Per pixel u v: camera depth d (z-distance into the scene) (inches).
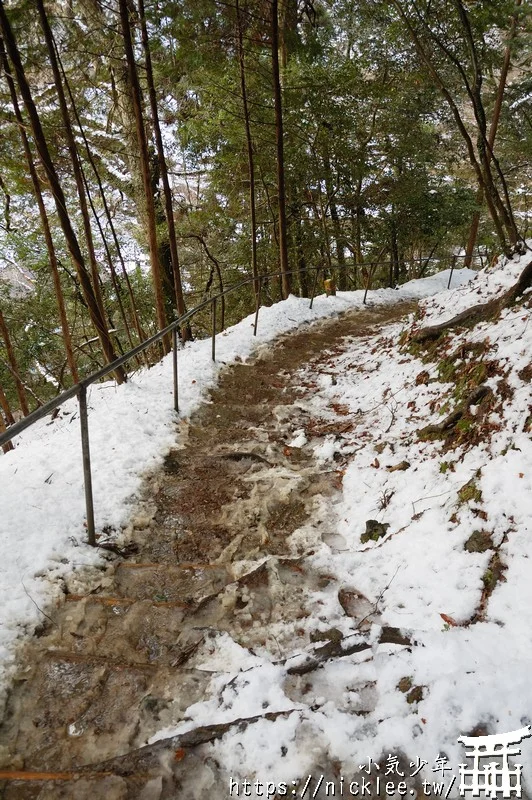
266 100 440.5
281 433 209.6
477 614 98.7
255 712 84.6
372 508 148.1
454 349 203.6
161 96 401.4
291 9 427.8
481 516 117.8
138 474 173.2
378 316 402.9
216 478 175.6
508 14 196.4
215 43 352.8
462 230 675.4
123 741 83.4
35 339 453.7
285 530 146.6
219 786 74.4
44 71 245.6
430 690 81.2
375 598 113.7
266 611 113.1
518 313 182.4
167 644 105.2
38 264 438.9
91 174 390.6
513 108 473.4
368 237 584.7
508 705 76.3
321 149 478.9
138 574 127.8
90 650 102.6
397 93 480.7
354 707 84.0
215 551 138.9
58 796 73.7
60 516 142.6
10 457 185.6
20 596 112.0
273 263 560.1
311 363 299.0
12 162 285.4
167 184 300.2
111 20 264.5
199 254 572.4
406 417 191.5
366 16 444.1
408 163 531.2
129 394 234.8
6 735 85.2
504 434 134.9
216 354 297.1
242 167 501.4
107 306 457.7
